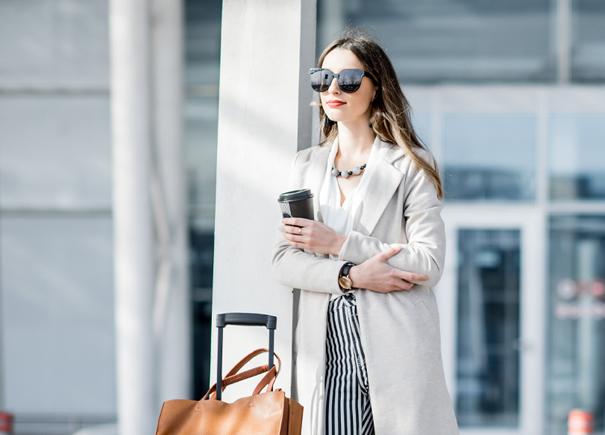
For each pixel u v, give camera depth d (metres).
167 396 14.84
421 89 15.95
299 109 5.16
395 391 4.34
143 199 13.27
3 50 16.75
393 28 15.95
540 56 15.92
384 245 4.40
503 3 15.90
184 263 14.92
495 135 15.98
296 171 4.73
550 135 15.97
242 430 4.18
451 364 16.16
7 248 16.73
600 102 15.86
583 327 16.03
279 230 4.64
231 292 5.13
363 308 4.39
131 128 13.17
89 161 16.70
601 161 15.92
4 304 16.67
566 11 15.88
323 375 4.47
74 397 16.58
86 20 16.69
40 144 16.73
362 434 4.46
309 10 5.30
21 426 16.56
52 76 16.70
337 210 4.55
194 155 16.08
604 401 15.98
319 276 4.40
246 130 5.16
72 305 16.69
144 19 13.17
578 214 15.99
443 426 4.39
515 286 16.11
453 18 15.91
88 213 16.70
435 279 4.38
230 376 4.45
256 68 5.17
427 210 4.43
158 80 14.53
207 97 16.09
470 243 16.14
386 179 4.47
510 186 16.03
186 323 15.22
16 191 16.72
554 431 16.05
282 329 5.05
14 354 16.66
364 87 4.52
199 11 16.11
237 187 5.16
